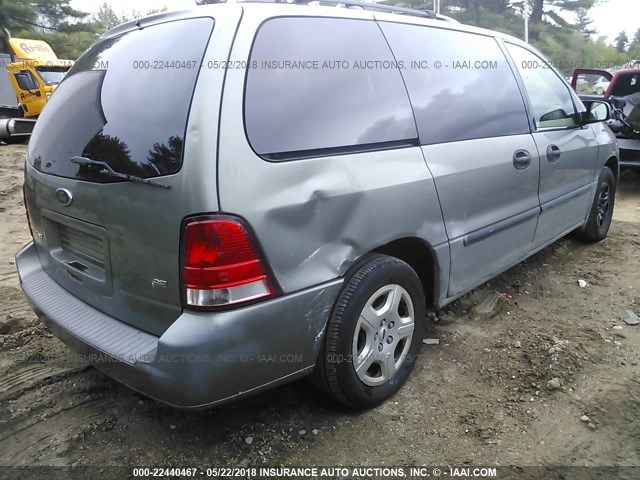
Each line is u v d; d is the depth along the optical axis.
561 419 2.70
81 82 2.74
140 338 2.27
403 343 2.88
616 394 2.87
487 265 3.39
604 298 4.05
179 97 2.15
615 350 3.31
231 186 2.06
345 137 2.48
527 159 3.55
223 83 2.12
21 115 16.95
